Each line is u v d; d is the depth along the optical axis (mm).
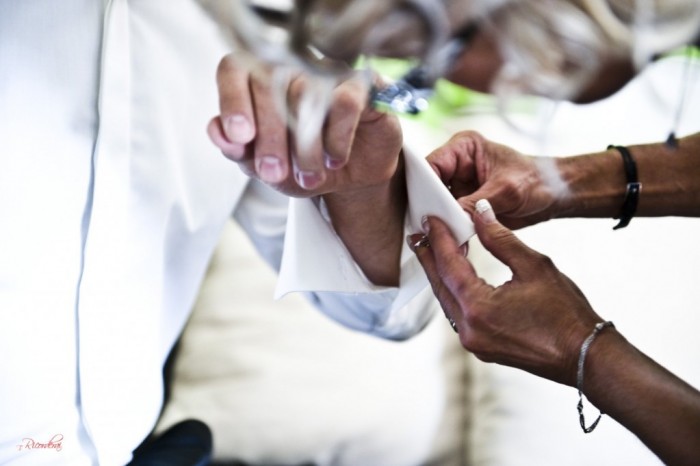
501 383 1308
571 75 640
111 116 863
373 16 607
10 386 827
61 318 851
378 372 1348
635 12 619
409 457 1283
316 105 684
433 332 1408
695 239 1404
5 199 827
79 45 848
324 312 1062
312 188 727
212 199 954
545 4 611
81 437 879
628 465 1185
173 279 984
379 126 743
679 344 1260
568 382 802
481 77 646
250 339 1395
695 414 765
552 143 1434
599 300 1315
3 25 831
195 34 884
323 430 1287
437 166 934
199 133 919
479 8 608
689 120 1158
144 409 927
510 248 815
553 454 1216
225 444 1280
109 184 866
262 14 623
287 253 885
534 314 792
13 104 833
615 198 954
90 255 857
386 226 878
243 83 703
